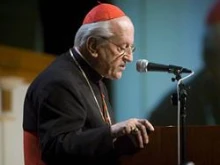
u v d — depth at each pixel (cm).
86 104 866
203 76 1678
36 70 1712
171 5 1845
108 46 888
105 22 891
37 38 2078
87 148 799
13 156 1641
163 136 815
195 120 1623
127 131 788
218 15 1764
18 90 1659
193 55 1794
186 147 812
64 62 906
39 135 842
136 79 1833
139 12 1884
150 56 1861
